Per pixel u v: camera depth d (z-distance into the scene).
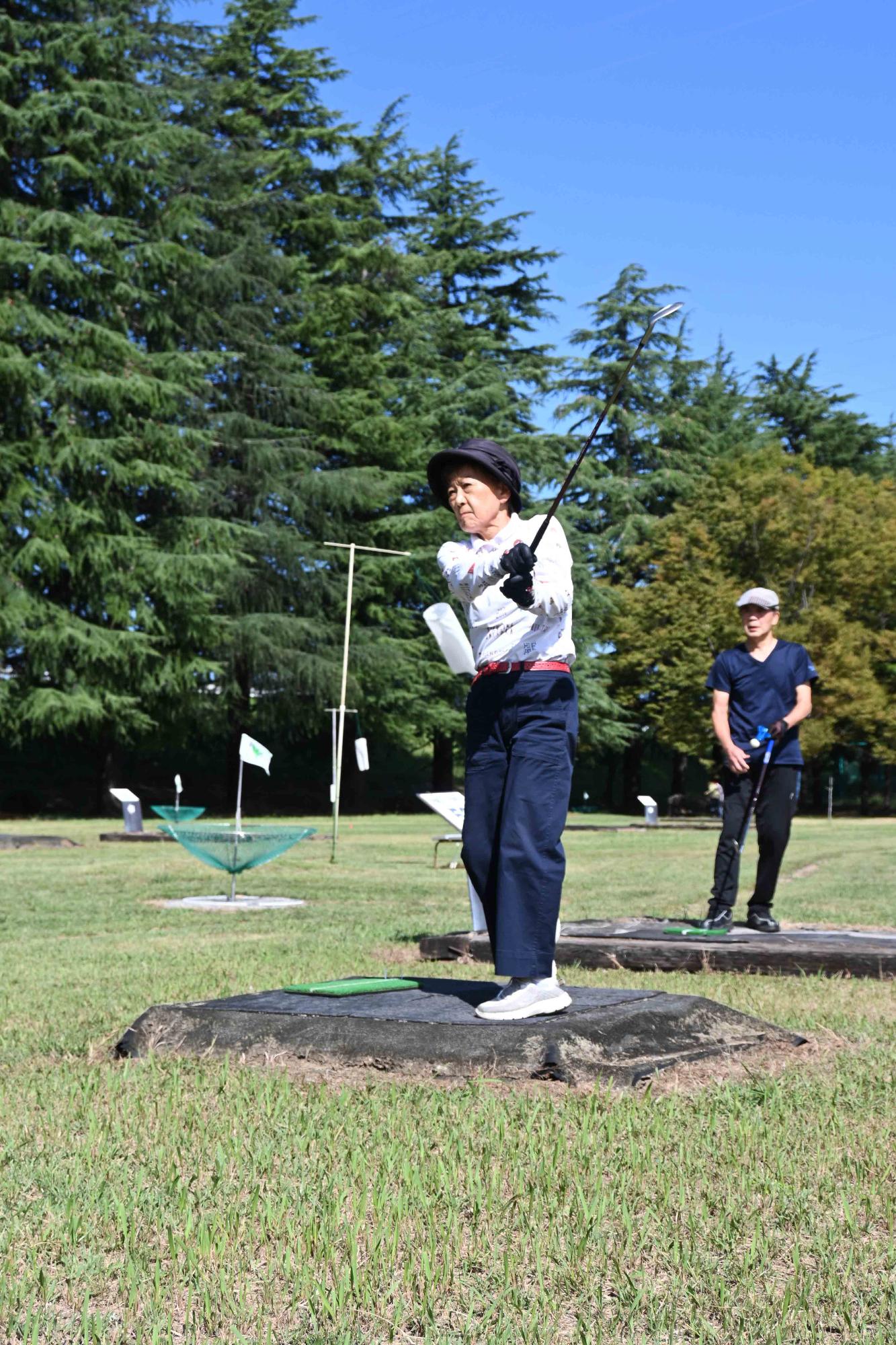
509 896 4.21
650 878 14.66
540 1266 2.37
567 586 4.14
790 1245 2.50
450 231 49.75
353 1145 3.14
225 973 6.38
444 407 44.72
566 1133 3.28
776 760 7.54
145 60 38.97
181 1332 2.11
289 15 45.03
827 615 44.06
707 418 57.09
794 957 6.54
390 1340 2.07
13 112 32.12
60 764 45.19
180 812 22.58
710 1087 3.85
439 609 5.64
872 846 22.44
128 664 32.75
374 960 7.06
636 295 50.41
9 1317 2.17
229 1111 3.51
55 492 32.25
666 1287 2.28
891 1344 2.04
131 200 35.28
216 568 33.78
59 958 7.10
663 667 46.50
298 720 40.19
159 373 34.72
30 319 31.58
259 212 42.31
